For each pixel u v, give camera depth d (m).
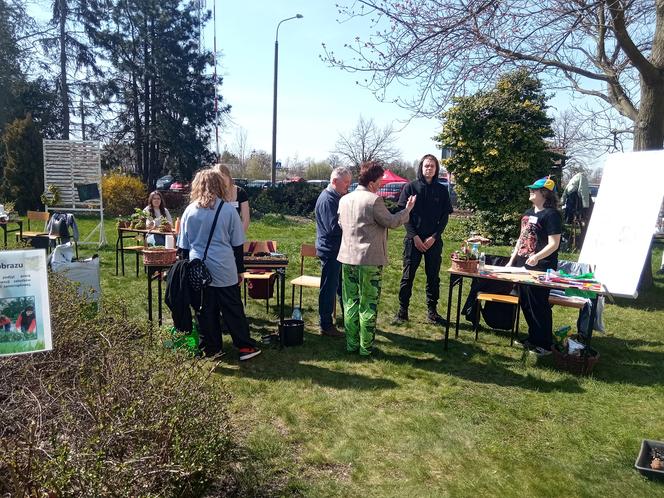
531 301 4.66
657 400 3.75
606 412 3.53
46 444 1.94
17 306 2.22
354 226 4.33
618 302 6.73
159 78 22.14
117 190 17.67
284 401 3.55
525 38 5.41
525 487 2.66
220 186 4.10
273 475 2.69
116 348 2.63
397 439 3.10
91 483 1.77
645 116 6.78
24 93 20.12
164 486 1.96
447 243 12.02
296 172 42.06
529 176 11.94
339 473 2.75
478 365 4.36
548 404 3.63
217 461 2.33
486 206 12.45
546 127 12.01
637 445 3.10
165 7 22.05
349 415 3.38
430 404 3.58
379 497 2.54
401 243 11.80
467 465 2.85
